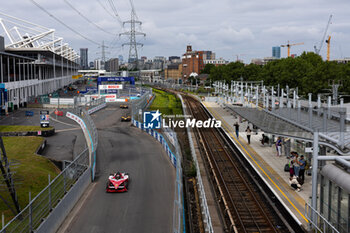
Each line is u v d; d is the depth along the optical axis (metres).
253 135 43.19
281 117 33.03
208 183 25.58
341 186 14.20
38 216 16.23
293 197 21.23
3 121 54.34
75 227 16.98
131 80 82.75
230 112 66.06
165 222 17.48
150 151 34.25
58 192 18.98
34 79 90.12
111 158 31.50
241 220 19.19
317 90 66.62
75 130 48.28
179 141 42.12
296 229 17.64
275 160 30.44
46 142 39.16
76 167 22.59
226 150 37.12
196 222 19.11
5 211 18.86
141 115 50.00
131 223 17.39
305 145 27.09
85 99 80.62
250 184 25.42
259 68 116.50
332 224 15.27
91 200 20.75
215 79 133.00
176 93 131.75
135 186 23.41
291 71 74.81
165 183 24.09
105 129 48.47
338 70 72.44
